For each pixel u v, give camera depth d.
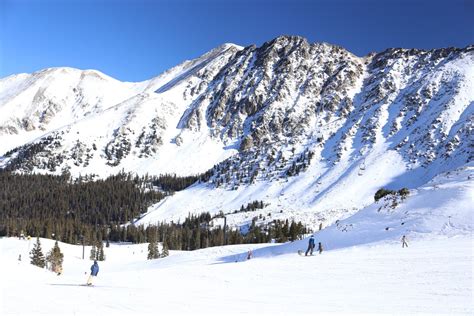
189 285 31.08
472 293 23.22
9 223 188.38
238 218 192.00
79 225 194.75
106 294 25.50
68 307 20.59
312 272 36.03
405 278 29.34
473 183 64.25
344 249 55.50
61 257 97.94
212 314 19.67
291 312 20.16
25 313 18.91
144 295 25.34
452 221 55.06
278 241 119.25
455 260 34.62
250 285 30.66
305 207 195.50
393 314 19.27
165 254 121.19
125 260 133.75
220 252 81.44
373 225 62.88
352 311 20.20
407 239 53.75
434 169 197.88
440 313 19.11
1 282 31.50
